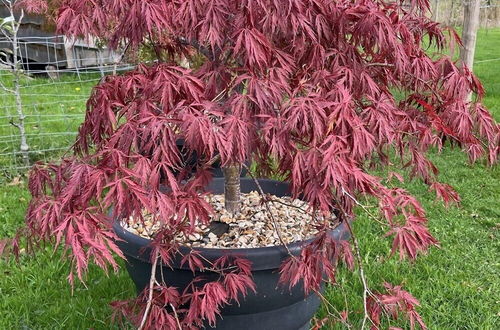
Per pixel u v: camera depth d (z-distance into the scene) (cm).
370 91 177
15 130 542
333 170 144
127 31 169
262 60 158
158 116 149
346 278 295
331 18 172
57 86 714
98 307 274
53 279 300
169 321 174
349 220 195
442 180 432
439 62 194
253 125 154
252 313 203
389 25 167
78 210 144
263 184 267
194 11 156
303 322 221
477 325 261
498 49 948
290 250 191
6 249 209
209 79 172
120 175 143
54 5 362
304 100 151
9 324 262
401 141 186
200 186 185
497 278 303
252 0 154
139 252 194
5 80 708
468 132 186
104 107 177
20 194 406
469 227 360
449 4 545
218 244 213
